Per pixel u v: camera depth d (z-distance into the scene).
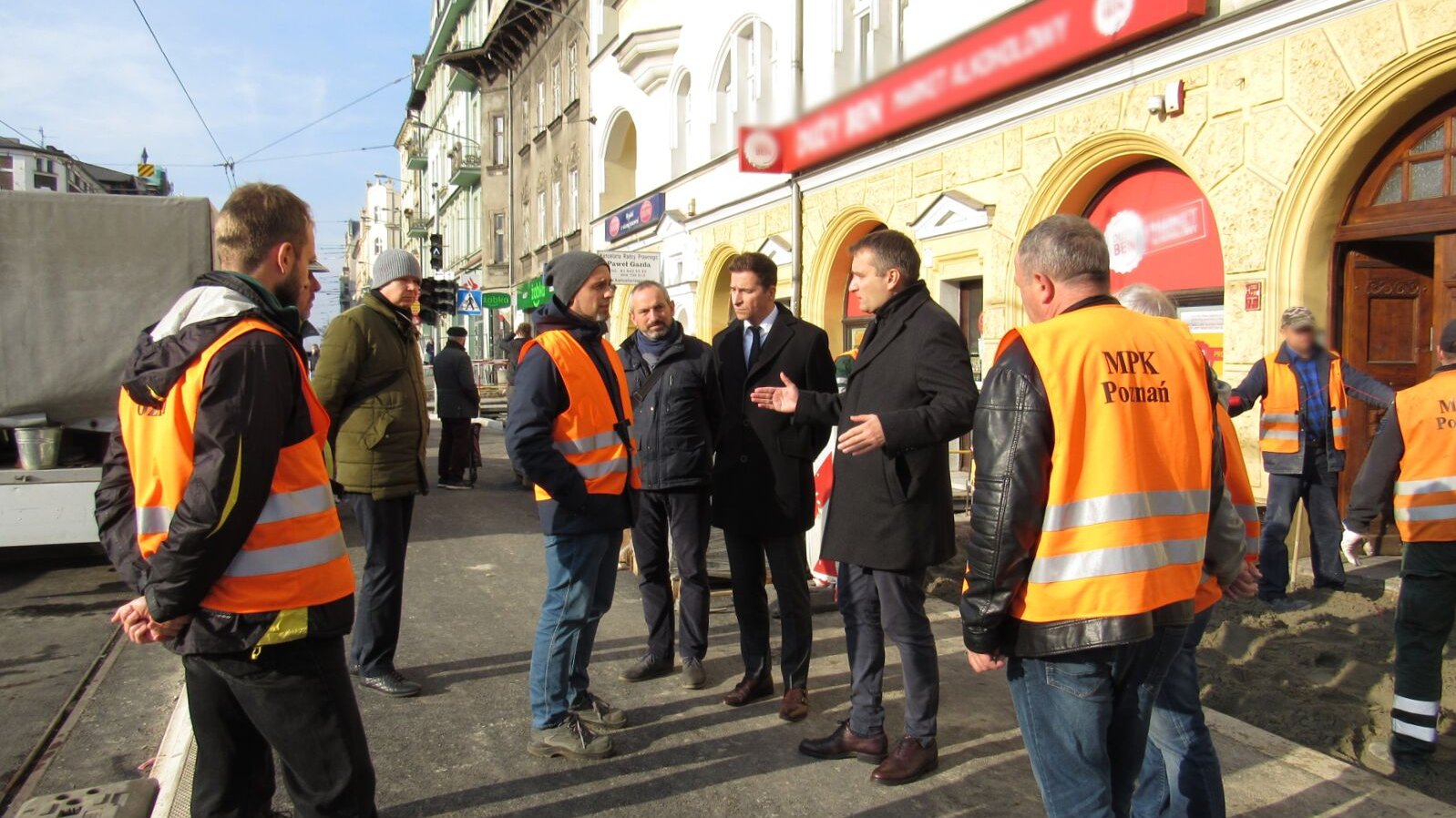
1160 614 2.24
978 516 2.24
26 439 6.61
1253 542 2.84
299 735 2.18
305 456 2.20
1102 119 8.45
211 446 1.97
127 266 6.89
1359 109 6.42
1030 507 2.19
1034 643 2.22
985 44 9.58
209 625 2.07
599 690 4.32
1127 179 8.77
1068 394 2.21
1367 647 5.11
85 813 3.04
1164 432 2.29
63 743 4.00
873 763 3.55
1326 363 5.99
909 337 3.32
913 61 10.73
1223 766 3.48
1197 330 8.00
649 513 4.43
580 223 24.80
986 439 2.24
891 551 3.27
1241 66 7.18
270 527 2.11
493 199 34.78
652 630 4.50
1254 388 6.11
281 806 3.16
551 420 3.46
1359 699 4.46
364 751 2.28
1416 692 3.76
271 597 2.10
